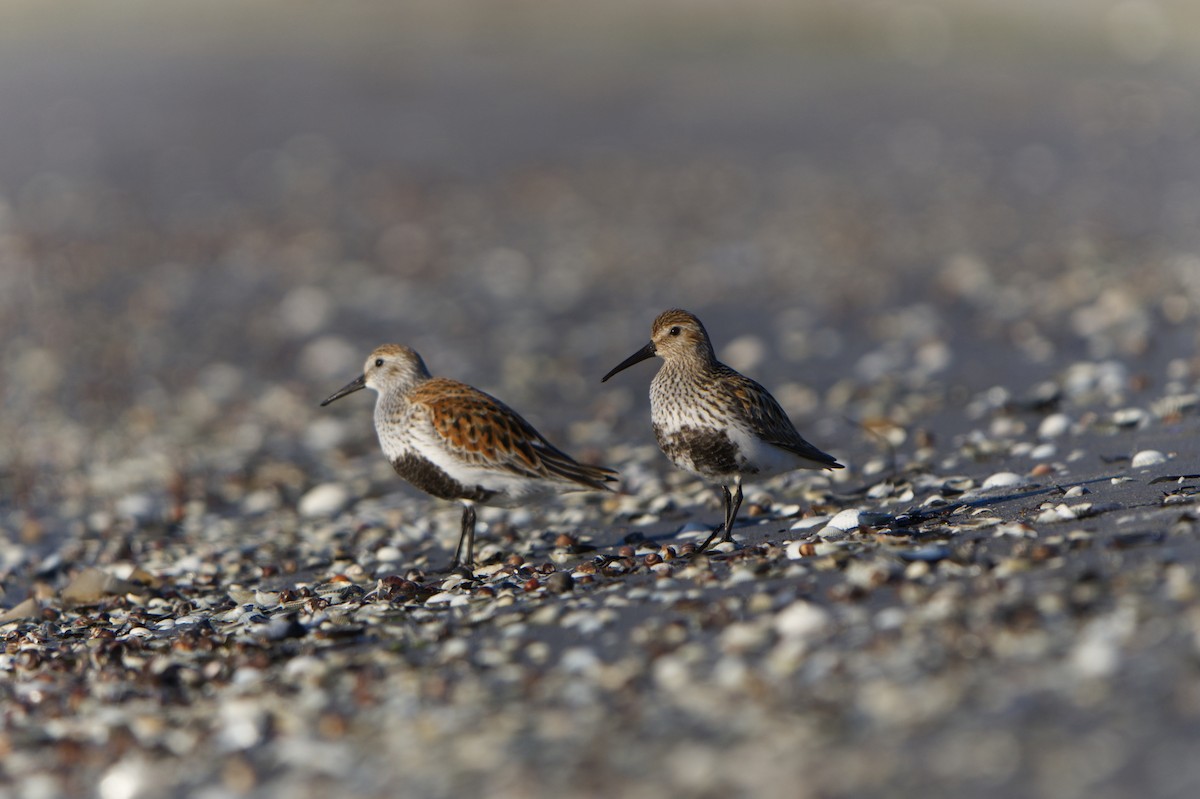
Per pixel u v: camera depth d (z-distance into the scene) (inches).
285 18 1803.6
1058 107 1437.0
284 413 673.6
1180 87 1497.3
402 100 1473.9
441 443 388.2
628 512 449.7
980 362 631.8
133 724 282.7
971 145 1289.4
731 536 389.7
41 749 276.5
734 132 1364.4
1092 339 641.0
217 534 489.7
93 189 1146.7
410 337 791.1
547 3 1883.6
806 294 826.2
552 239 1009.5
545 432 605.3
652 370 704.4
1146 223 948.0
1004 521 340.5
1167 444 428.8
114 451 621.0
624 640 291.4
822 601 292.0
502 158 1268.5
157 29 1739.7
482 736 251.3
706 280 879.1
